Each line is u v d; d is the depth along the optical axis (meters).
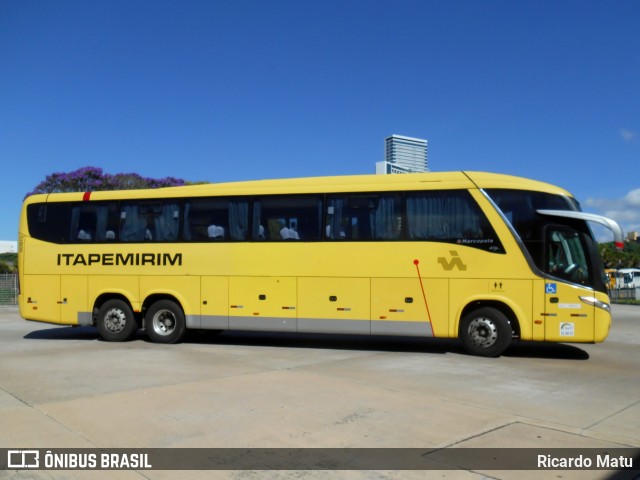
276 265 12.55
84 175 39.75
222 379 8.92
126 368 9.89
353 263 12.11
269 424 6.45
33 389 8.12
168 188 13.53
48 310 13.86
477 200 11.63
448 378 9.21
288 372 9.58
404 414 6.91
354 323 12.02
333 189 12.42
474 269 11.50
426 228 11.82
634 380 9.28
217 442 5.84
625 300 38.28
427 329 11.66
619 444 5.93
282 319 12.44
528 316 11.23
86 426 6.33
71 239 13.90
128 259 13.48
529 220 11.39
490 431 6.29
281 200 12.70
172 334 13.20
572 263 11.17
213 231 13.04
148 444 5.76
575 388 8.62
